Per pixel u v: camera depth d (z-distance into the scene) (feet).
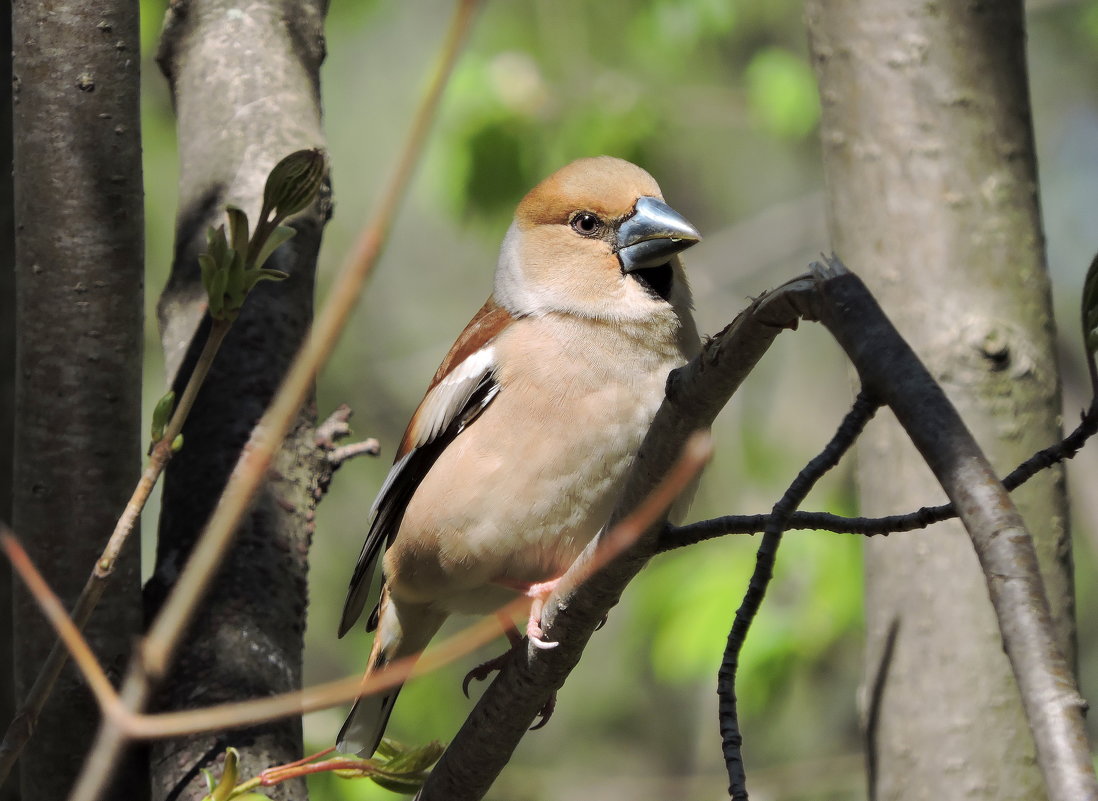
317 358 9.98
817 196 64.80
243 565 20.74
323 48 25.05
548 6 56.65
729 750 13.70
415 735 52.75
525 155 51.49
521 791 49.24
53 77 19.60
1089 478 42.29
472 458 23.52
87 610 14.70
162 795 19.24
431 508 23.81
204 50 24.08
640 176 25.61
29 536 19.54
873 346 11.54
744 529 15.28
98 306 19.63
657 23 55.47
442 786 19.31
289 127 23.41
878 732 24.00
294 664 20.74
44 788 19.57
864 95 24.61
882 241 24.25
